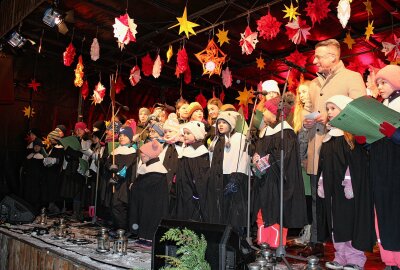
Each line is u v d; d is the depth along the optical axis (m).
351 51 7.93
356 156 3.06
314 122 3.26
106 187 5.58
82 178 6.93
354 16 6.61
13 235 5.11
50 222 6.47
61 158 7.26
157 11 6.72
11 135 8.70
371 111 2.62
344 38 7.22
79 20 7.15
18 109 8.80
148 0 6.34
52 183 7.75
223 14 6.70
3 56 8.12
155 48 8.02
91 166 6.31
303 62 7.49
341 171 3.14
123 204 5.18
